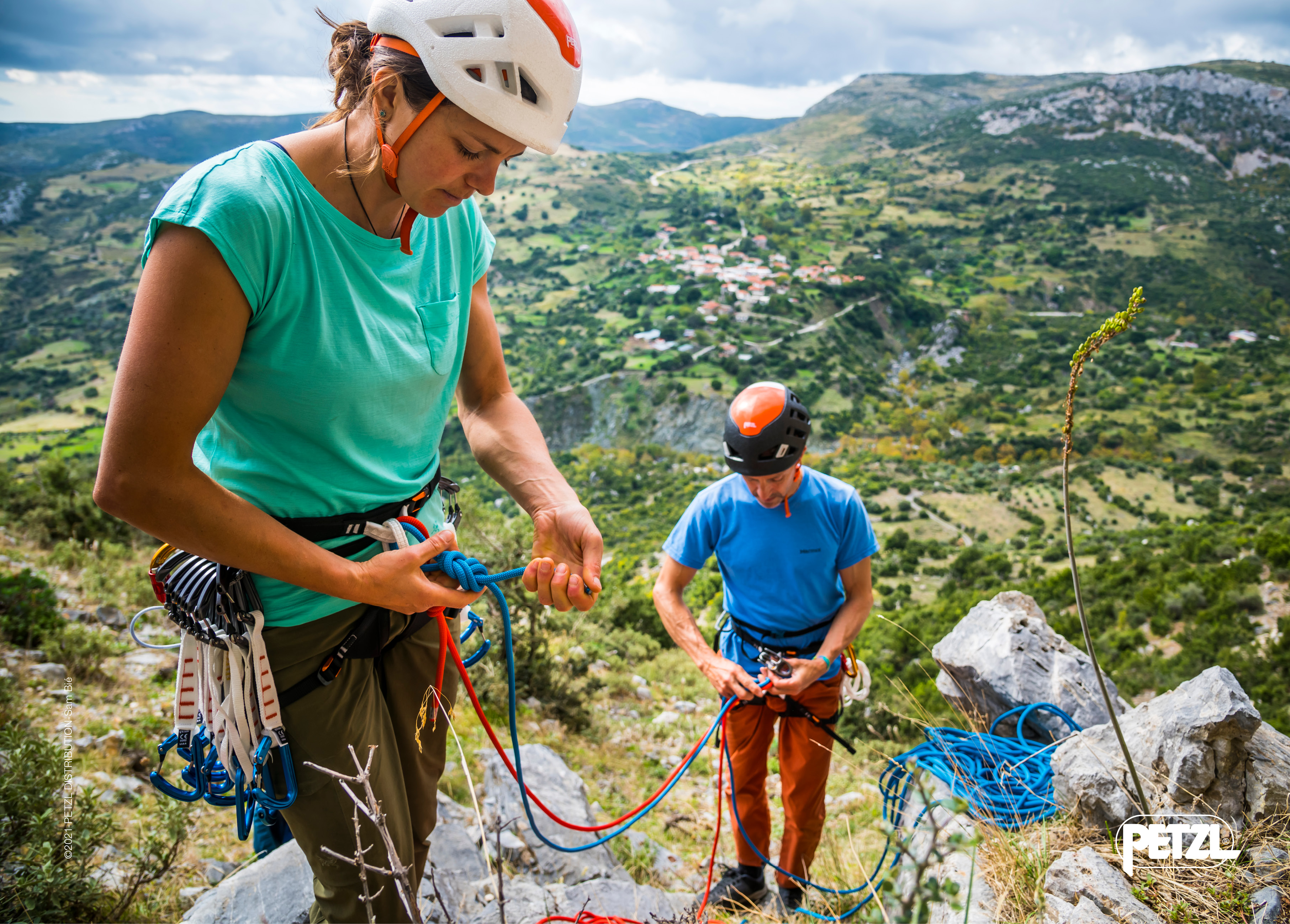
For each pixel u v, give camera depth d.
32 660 4.87
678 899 2.53
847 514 2.46
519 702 5.89
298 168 0.99
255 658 1.09
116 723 4.30
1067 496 1.21
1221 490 85.31
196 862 3.03
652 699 7.53
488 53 0.89
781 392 2.33
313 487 1.08
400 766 1.30
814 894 2.28
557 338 147.12
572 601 1.20
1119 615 21.61
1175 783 1.79
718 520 2.57
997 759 2.34
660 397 119.75
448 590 1.10
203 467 1.12
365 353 1.05
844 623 2.52
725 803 4.07
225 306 0.89
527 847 2.90
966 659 3.27
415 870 1.39
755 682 2.50
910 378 141.88
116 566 8.08
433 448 1.30
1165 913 1.56
